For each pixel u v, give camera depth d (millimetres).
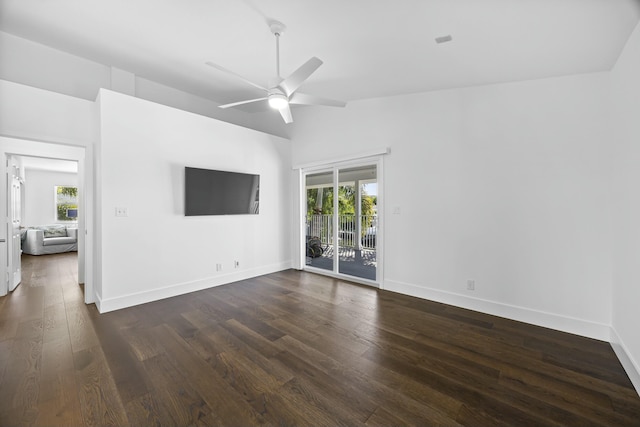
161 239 3330
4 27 2691
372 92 3506
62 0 2215
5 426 1399
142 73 3602
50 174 8062
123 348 2184
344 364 1993
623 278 2064
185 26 2436
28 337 2340
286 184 4914
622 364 1985
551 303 2598
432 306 3146
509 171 2793
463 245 3094
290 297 3439
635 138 1854
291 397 1646
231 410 1537
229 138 4031
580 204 2451
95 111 3096
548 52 2145
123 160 3018
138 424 1430
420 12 1841
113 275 2961
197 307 3082
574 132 2465
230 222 4059
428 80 2963
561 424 1445
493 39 2051
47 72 3094
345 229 4508
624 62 2006
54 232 6871
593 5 1576
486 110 2918
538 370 1926
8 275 3516
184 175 3508
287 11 2039
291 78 2221
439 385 1763
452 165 3152
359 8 1898
